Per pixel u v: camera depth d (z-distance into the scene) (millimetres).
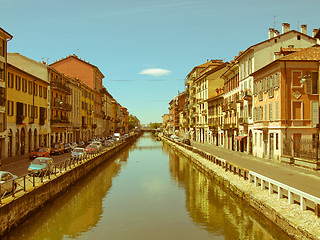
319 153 26812
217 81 73000
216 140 67500
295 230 12969
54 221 17969
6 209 14031
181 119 127062
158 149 79250
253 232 15844
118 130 139875
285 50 36812
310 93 33031
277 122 34031
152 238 15430
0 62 34406
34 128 45062
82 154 34125
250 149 44094
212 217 18609
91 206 21344
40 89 47844
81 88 72375
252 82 42688
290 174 25016
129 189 27156
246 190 20125
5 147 35656
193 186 28359
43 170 20062
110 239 15266
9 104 37375
